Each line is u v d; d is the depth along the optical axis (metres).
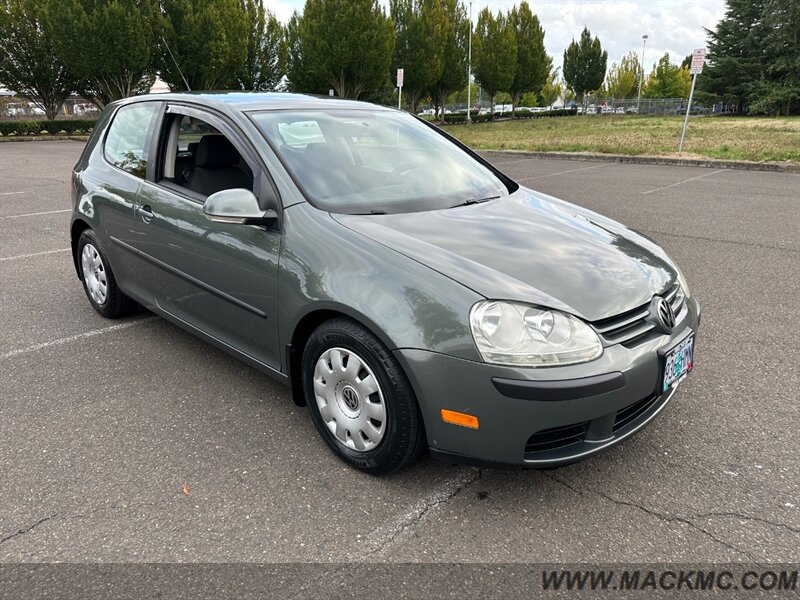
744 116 44.56
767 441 2.93
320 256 2.61
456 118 45.50
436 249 2.54
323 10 31.95
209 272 3.17
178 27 25.84
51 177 12.49
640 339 2.45
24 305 4.73
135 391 3.38
